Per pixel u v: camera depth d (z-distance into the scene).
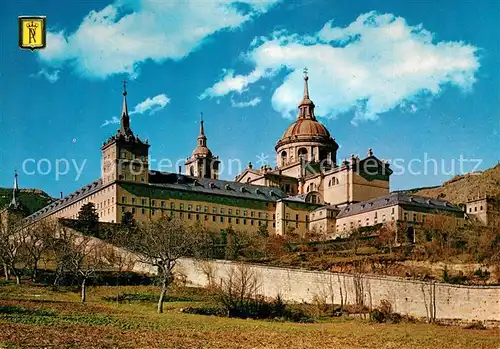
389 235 178.75
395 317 110.88
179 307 113.94
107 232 187.12
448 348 81.62
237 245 186.00
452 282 124.56
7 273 139.25
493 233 158.00
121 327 83.31
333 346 79.06
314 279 125.31
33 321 82.94
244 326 93.31
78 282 137.38
